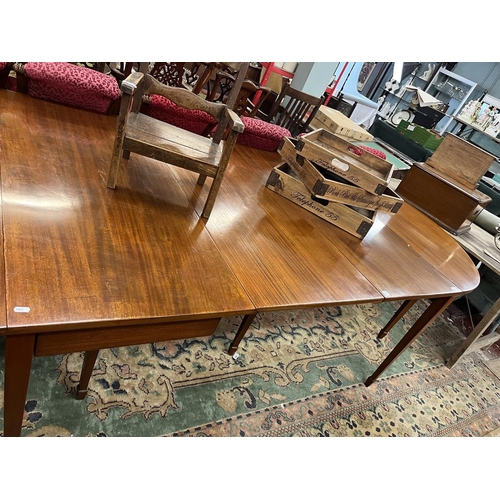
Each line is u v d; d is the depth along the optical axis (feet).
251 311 3.07
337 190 4.92
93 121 4.99
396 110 23.16
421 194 8.30
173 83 7.88
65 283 2.48
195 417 4.65
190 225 3.76
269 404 5.26
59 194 3.29
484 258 7.21
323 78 13.98
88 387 4.42
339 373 6.38
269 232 4.35
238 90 7.02
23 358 2.33
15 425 2.77
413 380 7.09
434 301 5.48
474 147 7.86
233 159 6.05
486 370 8.45
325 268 4.14
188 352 5.45
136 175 4.19
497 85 20.85
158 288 2.81
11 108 4.42
